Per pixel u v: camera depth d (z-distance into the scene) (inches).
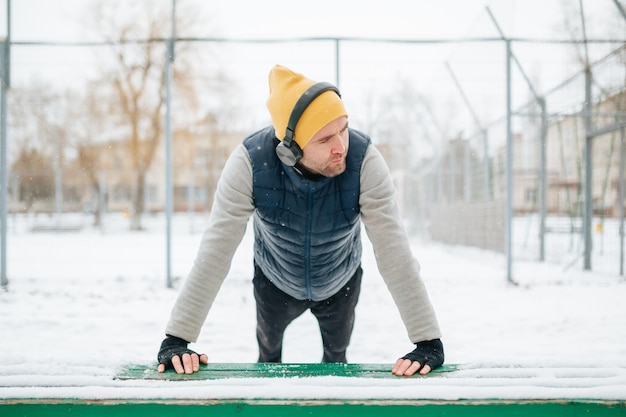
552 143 334.6
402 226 56.9
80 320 166.4
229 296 211.6
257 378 43.4
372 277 267.6
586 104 276.1
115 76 609.6
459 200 421.1
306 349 135.9
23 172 645.3
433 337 51.2
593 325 156.3
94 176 700.7
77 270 297.9
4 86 222.2
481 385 42.2
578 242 309.6
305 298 74.4
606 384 42.0
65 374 44.8
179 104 575.5
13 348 131.1
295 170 56.4
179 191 1055.6
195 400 40.0
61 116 533.3
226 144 530.3
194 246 488.4
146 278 253.1
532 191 368.5
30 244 512.1
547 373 44.8
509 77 237.6
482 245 370.6
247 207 58.1
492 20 242.1
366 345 139.9
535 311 177.9
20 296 206.5
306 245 63.2
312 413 40.1
